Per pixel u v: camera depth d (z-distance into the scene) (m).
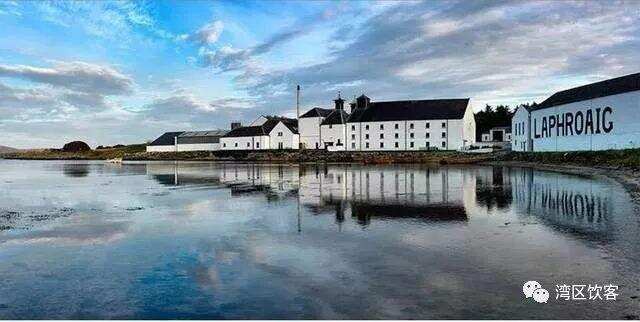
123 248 14.84
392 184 36.72
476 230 16.89
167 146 153.62
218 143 145.50
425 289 10.32
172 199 28.47
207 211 22.95
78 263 13.06
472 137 114.44
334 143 118.31
